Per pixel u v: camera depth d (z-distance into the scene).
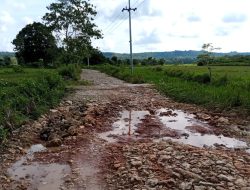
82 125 13.46
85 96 22.47
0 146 10.64
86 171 8.77
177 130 13.05
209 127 13.58
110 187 7.73
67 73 36.75
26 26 92.81
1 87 18.94
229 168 8.41
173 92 22.77
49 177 8.47
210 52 27.20
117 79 42.66
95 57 99.44
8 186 7.95
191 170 8.26
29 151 10.64
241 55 75.75
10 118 12.89
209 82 25.66
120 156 9.74
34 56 92.06
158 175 8.06
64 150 10.55
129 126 13.74
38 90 18.67
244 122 14.01
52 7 55.59
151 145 10.57
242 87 21.23
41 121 14.33
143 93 24.28
